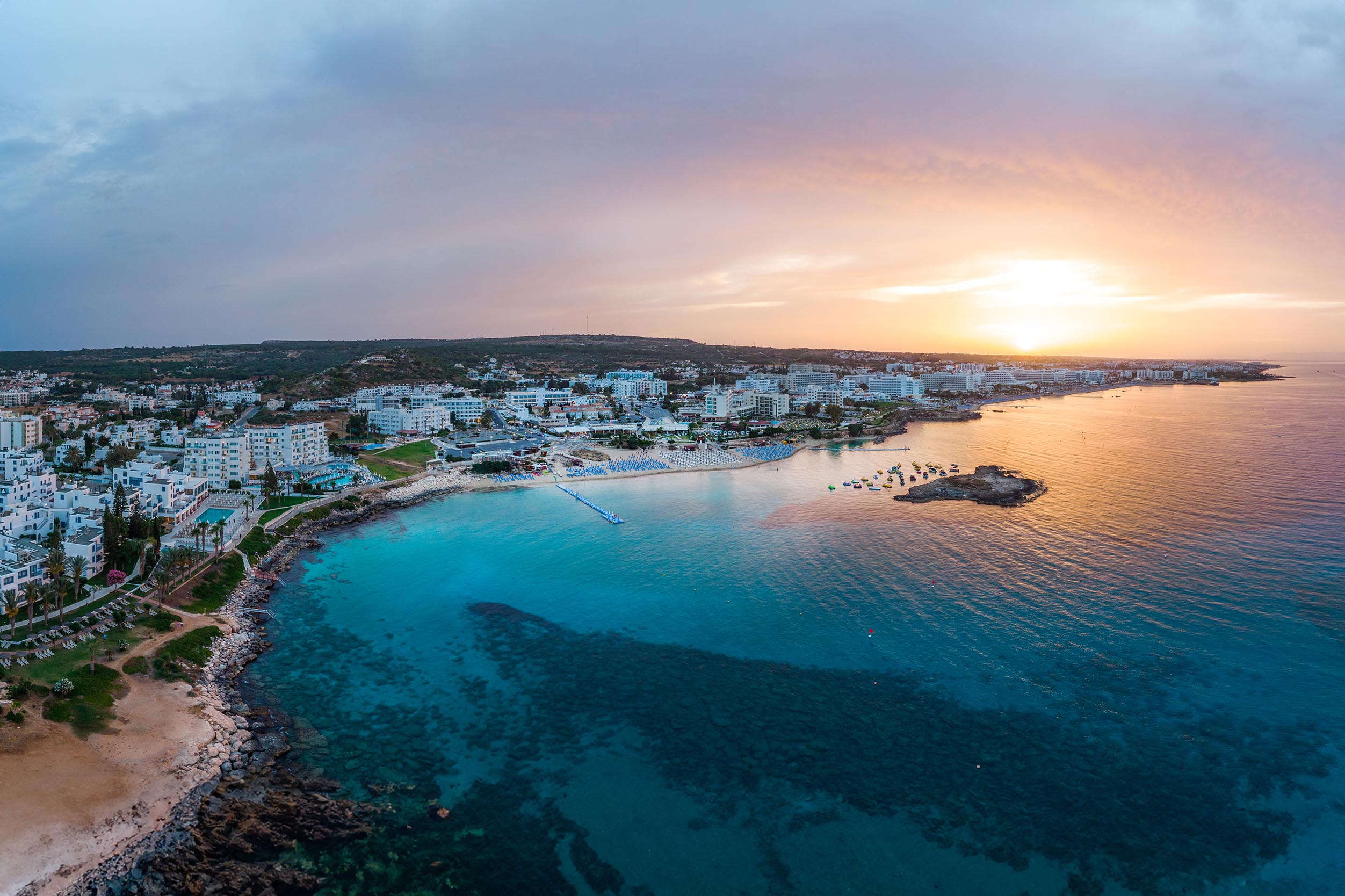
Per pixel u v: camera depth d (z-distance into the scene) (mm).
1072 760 92562
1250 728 98375
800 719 102375
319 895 72000
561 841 79750
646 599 146750
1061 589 146250
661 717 103375
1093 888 73688
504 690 111438
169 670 111750
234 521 187125
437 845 78938
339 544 189875
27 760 87625
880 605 140750
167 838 77625
